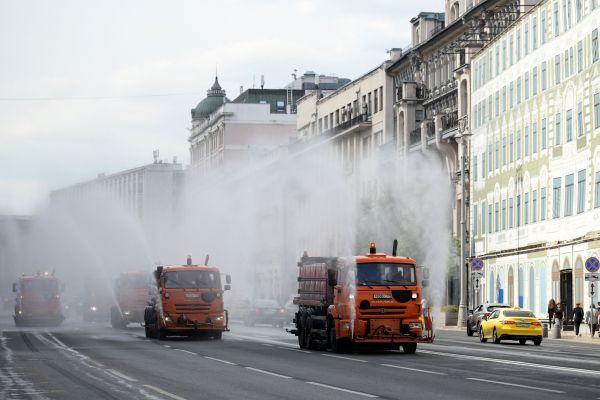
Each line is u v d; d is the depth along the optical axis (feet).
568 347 173.78
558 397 80.69
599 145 233.14
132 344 171.32
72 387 91.76
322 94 498.69
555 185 261.24
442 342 186.91
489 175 309.42
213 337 198.90
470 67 324.80
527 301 278.67
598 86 234.17
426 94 362.53
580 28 245.86
